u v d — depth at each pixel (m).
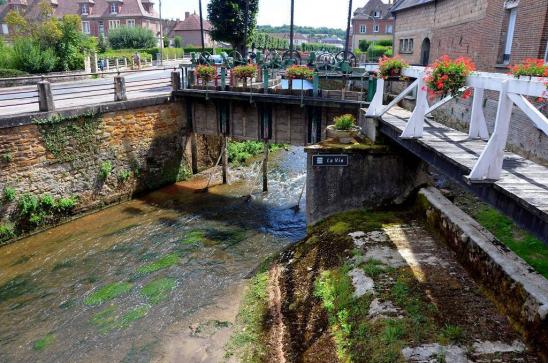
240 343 6.76
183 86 15.16
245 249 10.26
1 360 6.85
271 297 7.75
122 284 8.81
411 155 9.51
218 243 10.59
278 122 13.55
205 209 12.86
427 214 8.59
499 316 5.68
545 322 4.96
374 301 6.12
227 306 7.89
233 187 14.91
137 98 13.75
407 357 5.03
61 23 28.67
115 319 7.73
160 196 13.97
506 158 5.71
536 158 7.48
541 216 3.89
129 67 30.42
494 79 5.11
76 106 12.07
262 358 6.28
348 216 9.38
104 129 12.63
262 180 15.65
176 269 9.34
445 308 5.85
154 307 8.02
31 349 7.08
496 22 10.88
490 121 8.90
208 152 16.81
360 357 5.32
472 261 6.66
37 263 9.69
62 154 11.62
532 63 5.53
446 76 5.93
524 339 5.23
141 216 12.31
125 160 13.39
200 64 16.22
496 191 4.75
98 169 12.59
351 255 7.55
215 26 27.30
